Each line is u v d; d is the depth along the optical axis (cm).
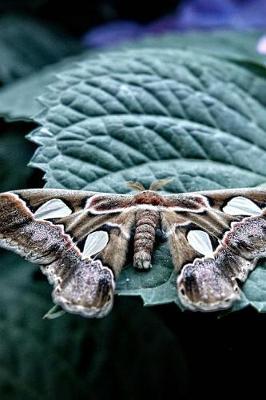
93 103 60
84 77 61
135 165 58
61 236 51
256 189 53
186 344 59
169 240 52
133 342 68
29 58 82
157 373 68
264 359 58
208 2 84
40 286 68
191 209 52
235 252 52
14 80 80
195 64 64
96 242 51
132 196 53
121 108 60
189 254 51
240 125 62
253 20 84
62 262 51
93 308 50
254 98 63
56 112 59
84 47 84
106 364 67
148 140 59
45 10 87
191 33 77
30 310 67
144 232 52
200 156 59
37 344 67
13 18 85
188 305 50
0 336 67
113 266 51
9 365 66
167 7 89
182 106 61
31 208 52
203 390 60
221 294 50
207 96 62
